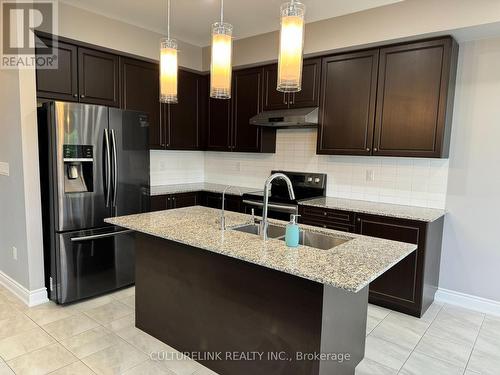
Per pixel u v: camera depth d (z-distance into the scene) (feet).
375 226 10.25
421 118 10.06
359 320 6.89
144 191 11.53
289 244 6.23
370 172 12.17
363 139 11.16
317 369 5.61
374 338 8.63
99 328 8.77
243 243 6.35
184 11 11.37
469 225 10.47
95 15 11.59
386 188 11.87
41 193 9.96
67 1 10.74
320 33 11.59
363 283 4.64
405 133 10.36
